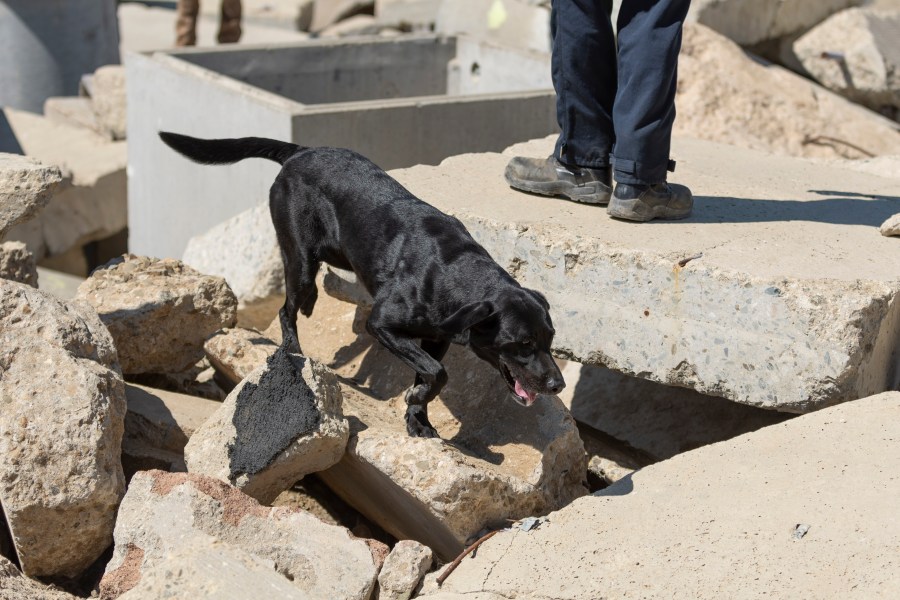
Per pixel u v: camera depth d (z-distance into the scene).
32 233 11.42
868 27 10.55
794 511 3.78
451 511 4.06
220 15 12.50
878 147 9.19
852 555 3.53
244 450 4.37
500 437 4.67
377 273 4.67
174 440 4.89
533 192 5.50
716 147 6.85
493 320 4.26
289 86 9.58
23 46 14.56
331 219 4.95
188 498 4.00
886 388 4.71
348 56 9.66
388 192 4.82
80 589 4.28
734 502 3.90
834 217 5.32
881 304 4.31
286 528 4.02
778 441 4.21
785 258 4.65
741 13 10.38
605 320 4.82
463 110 7.91
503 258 5.07
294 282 5.17
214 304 5.61
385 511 4.73
